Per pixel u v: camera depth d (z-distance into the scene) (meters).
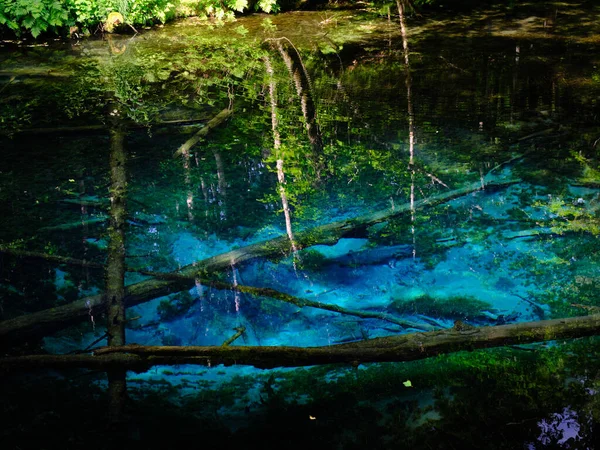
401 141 7.90
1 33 12.97
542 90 9.35
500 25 13.16
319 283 5.34
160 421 3.75
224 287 4.95
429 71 10.38
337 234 5.83
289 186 6.94
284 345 4.54
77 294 5.06
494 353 4.31
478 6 15.03
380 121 8.50
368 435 3.61
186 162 7.49
